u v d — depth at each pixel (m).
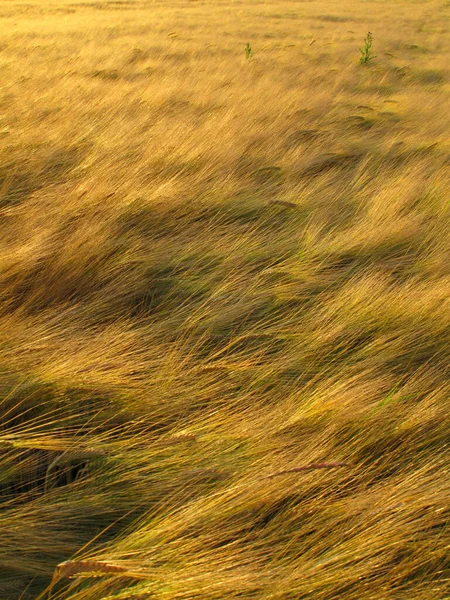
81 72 12.18
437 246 4.52
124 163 6.14
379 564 2.06
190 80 11.68
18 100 9.12
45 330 3.26
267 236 4.86
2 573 2.10
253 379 3.11
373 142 7.90
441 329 3.45
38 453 2.60
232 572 1.97
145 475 2.47
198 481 2.43
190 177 5.94
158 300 3.91
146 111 8.71
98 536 2.19
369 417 2.69
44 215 4.55
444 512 2.31
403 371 3.27
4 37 17.31
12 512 2.29
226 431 2.66
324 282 4.10
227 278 4.10
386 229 4.74
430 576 2.12
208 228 4.85
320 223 5.09
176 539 2.15
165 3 35.38
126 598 1.86
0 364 2.86
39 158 6.41
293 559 2.14
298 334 3.46
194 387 2.96
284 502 2.35
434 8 34.75
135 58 14.72
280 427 2.59
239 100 9.56
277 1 38.12
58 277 3.85
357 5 36.06
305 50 16.80
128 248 4.40
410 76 13.59
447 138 8.12
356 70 14.07
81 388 2.79
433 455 2.63
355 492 2.43
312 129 8.08
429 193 5.61
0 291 3.62
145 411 2.80
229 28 22.09
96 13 29.25
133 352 3.18
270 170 6.36
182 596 1.88
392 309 3.59
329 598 1.98
